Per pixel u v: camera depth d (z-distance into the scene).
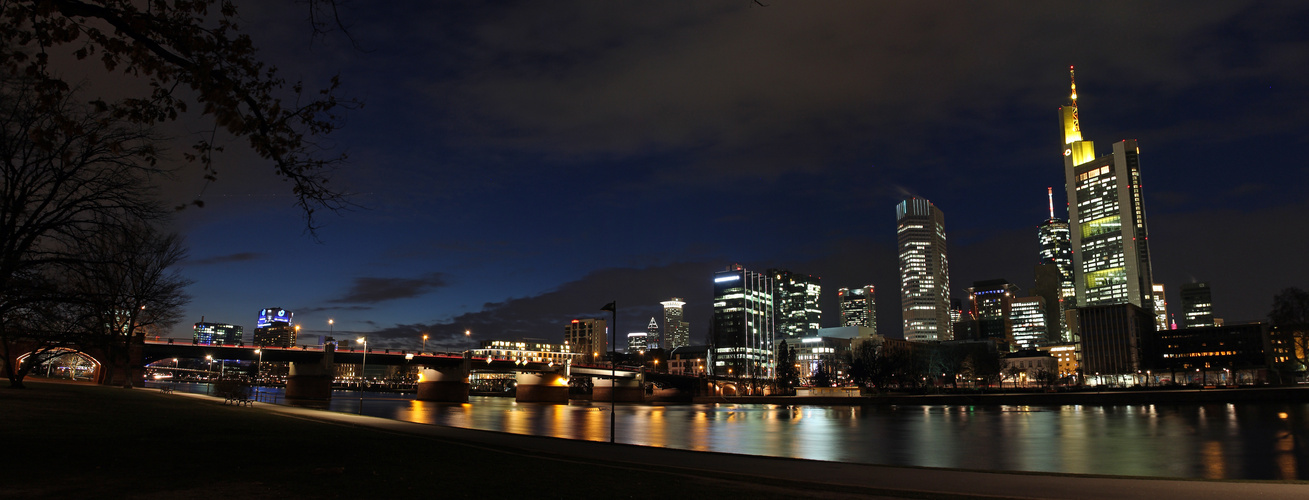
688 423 114.12
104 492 18.00
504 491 20.91
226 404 84.19
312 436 37.94
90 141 13.76
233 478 21.12
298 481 21.00
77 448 26.34
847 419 129.12
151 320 69.06
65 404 54.75
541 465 28.70
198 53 13.60
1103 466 56.16
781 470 30.17
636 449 40.62
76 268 27.67
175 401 78.62
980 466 56.09
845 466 32.12
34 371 161.38
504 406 191.50
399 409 144.12
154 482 19.86
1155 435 86.81
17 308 28.22
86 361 135.12
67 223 28.30
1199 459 61.09
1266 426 99.81
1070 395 180.38
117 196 29.30
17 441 27.36
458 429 53.66
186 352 171.38
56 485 18.56
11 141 26.73
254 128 14.15
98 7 12.80
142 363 139.88
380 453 29.98
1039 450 69.69
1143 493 24.33
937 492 23.89
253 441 33.03
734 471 29.45
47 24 12.63
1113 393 175.50
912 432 95.25
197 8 13.90
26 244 27.64
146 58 13.22
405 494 19.56
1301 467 55.28
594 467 28.92
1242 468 54.88
